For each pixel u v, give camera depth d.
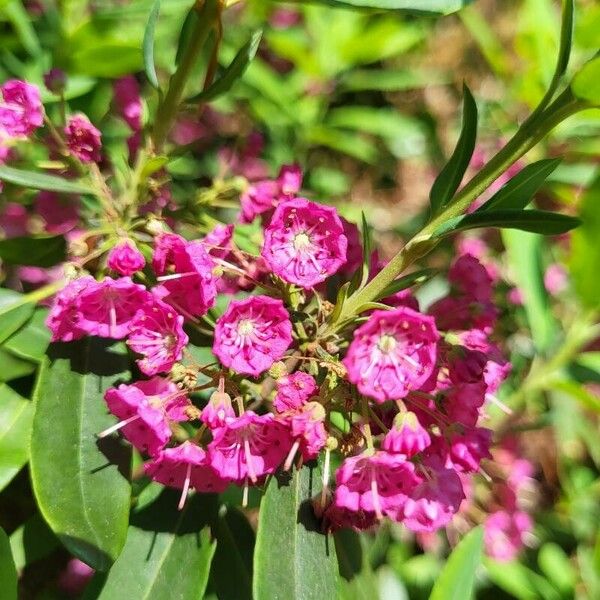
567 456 0.22
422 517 0.11
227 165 0.16
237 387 0.11
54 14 0.19
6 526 0.16
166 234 0.11
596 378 0.17
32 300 0.13
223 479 0.11
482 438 0.11
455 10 0.11
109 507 0.11
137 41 0.18
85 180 0.13
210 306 0.11
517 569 0.19
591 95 0.10
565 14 0.10
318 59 0.25
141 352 0.11
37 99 0.13
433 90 0.31
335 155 0.30
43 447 0.11
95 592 0.11
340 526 0.11
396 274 0.11
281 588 0.11
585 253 0.16
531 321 0.18
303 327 0.11
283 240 0.11
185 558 0.12
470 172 0.24
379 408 0.11
